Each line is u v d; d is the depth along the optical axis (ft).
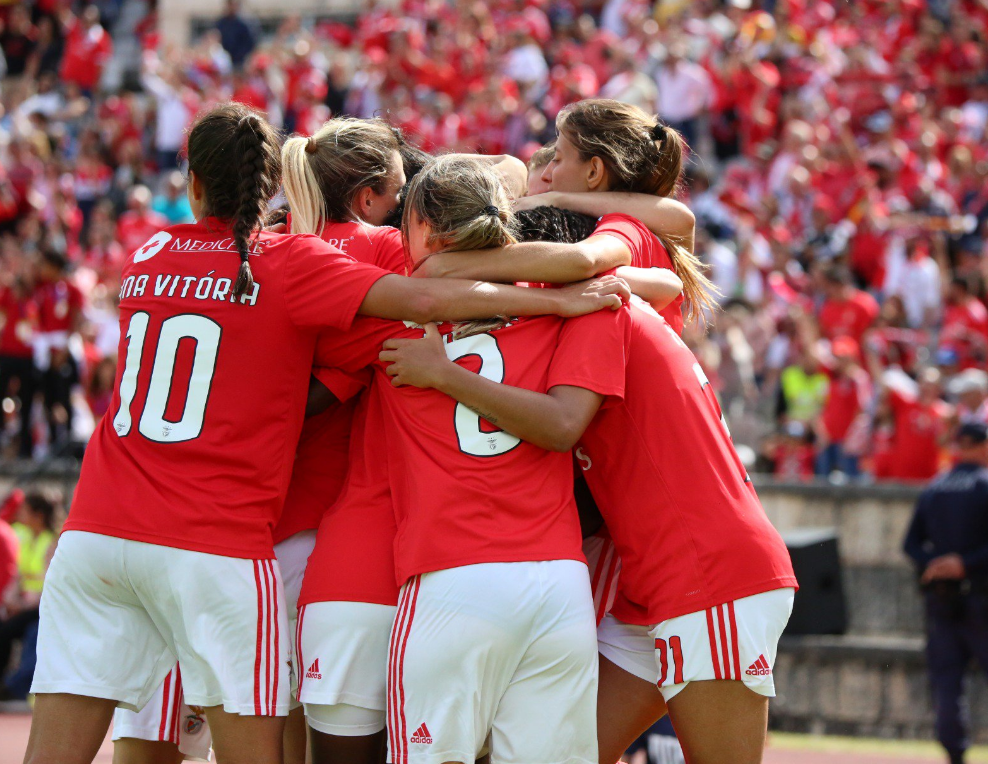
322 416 38.01
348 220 38.96
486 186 35.01
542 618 32.86
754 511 35.78
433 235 34.99
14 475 121.90
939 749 93.56
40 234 168.35
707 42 182.19
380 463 35.63
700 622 34.76
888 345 120.26
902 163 147.74
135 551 33.40
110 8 252.01
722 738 35.06
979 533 83.56
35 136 190.49
